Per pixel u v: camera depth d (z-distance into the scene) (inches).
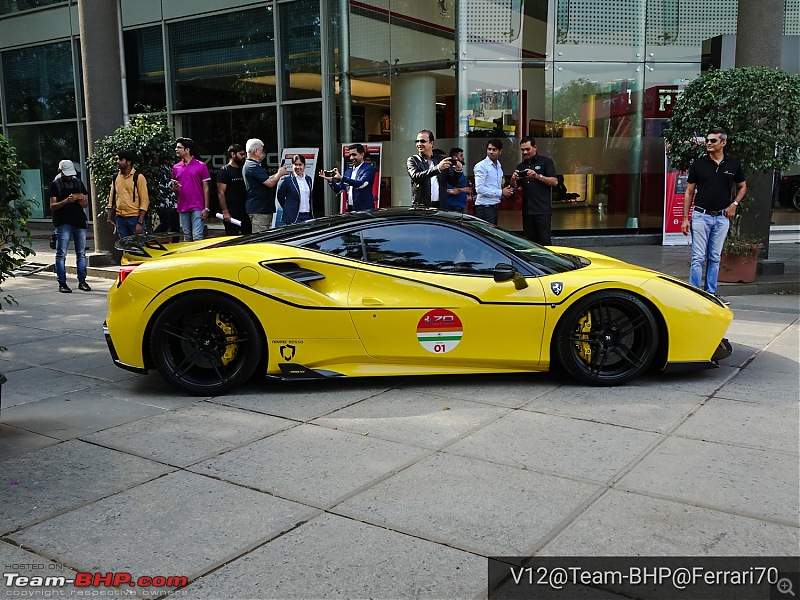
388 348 196.5
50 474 145.2
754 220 388.2
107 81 461.1
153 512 127.6
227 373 197.8
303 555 112.2
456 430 167.2
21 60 743.7
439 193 358.0
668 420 172.2
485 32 523.2
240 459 151.6
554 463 146.8
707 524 120.6
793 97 346.3
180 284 191.9
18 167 199.8
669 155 383.9
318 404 188.5
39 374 225.3
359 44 553.9
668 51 538.9
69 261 481.4
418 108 542.6
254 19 590.9
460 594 101.4
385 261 199.0
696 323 199.6
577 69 532.1
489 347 197.3
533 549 113.3
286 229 209.5
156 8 638.5
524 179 355.6
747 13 385.7
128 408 188.5
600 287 195.2
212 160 631.8
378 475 142.0
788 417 173.6
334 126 571.2
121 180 386.6
